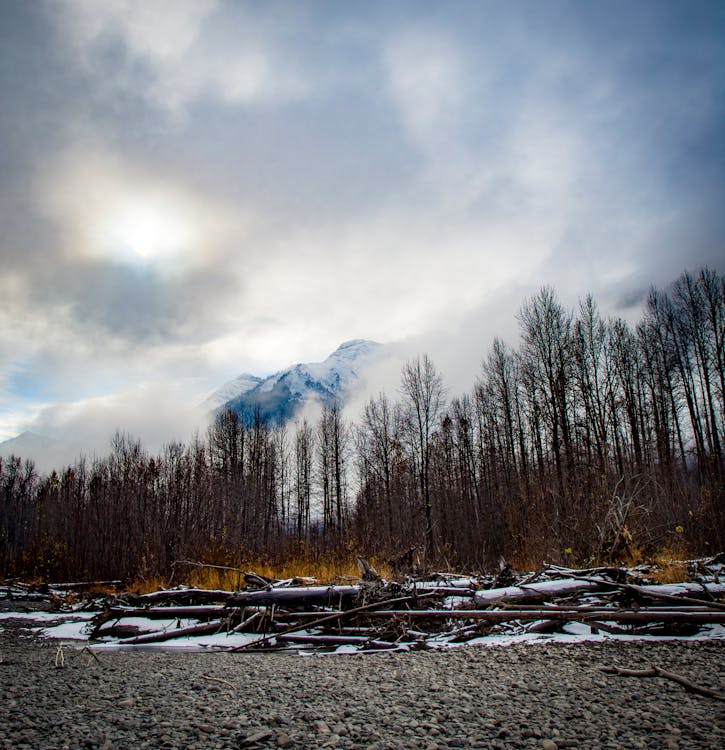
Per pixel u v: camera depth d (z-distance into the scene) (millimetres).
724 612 8039
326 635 9703
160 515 28875
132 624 11477
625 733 4105
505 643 8359
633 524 15648
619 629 8648
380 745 3959
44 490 50844
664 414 32844
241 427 52125
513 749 3834
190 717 4730
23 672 7098
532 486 21984
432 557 22766
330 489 49562
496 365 39344
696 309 32531
